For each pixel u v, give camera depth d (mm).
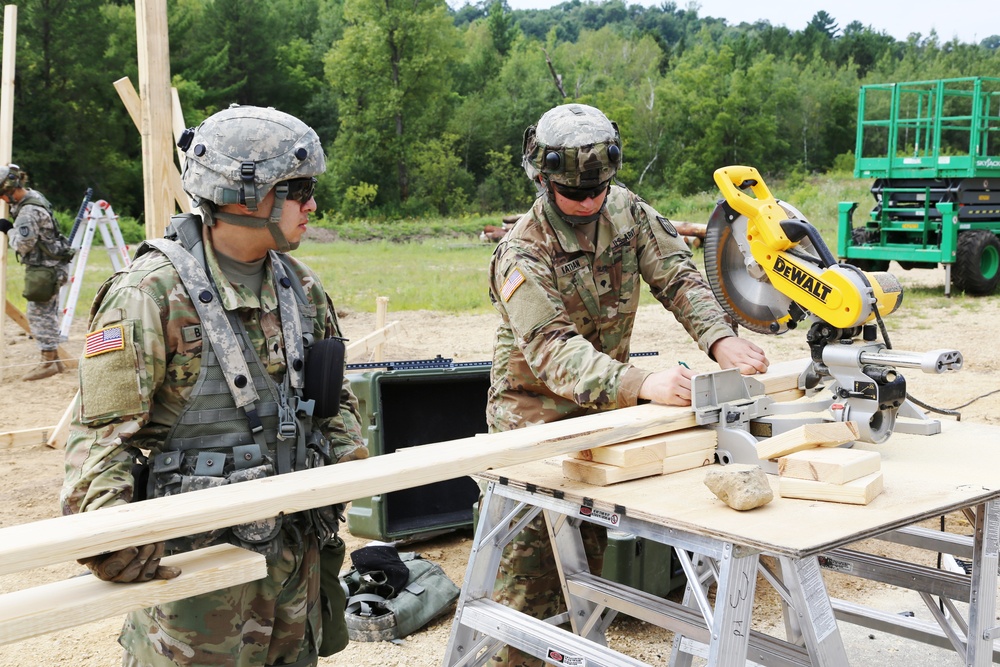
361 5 55469
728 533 1948
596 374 2586
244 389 2127
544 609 3021
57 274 9008
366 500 4680
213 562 1825
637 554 3768
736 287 2973
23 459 6547
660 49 78000
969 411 7008
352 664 3518
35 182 43375
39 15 42656
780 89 62625
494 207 56344
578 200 2693
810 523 2004
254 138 2092
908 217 13430
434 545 4906
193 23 55500
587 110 2676
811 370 2926
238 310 2168
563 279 2840
